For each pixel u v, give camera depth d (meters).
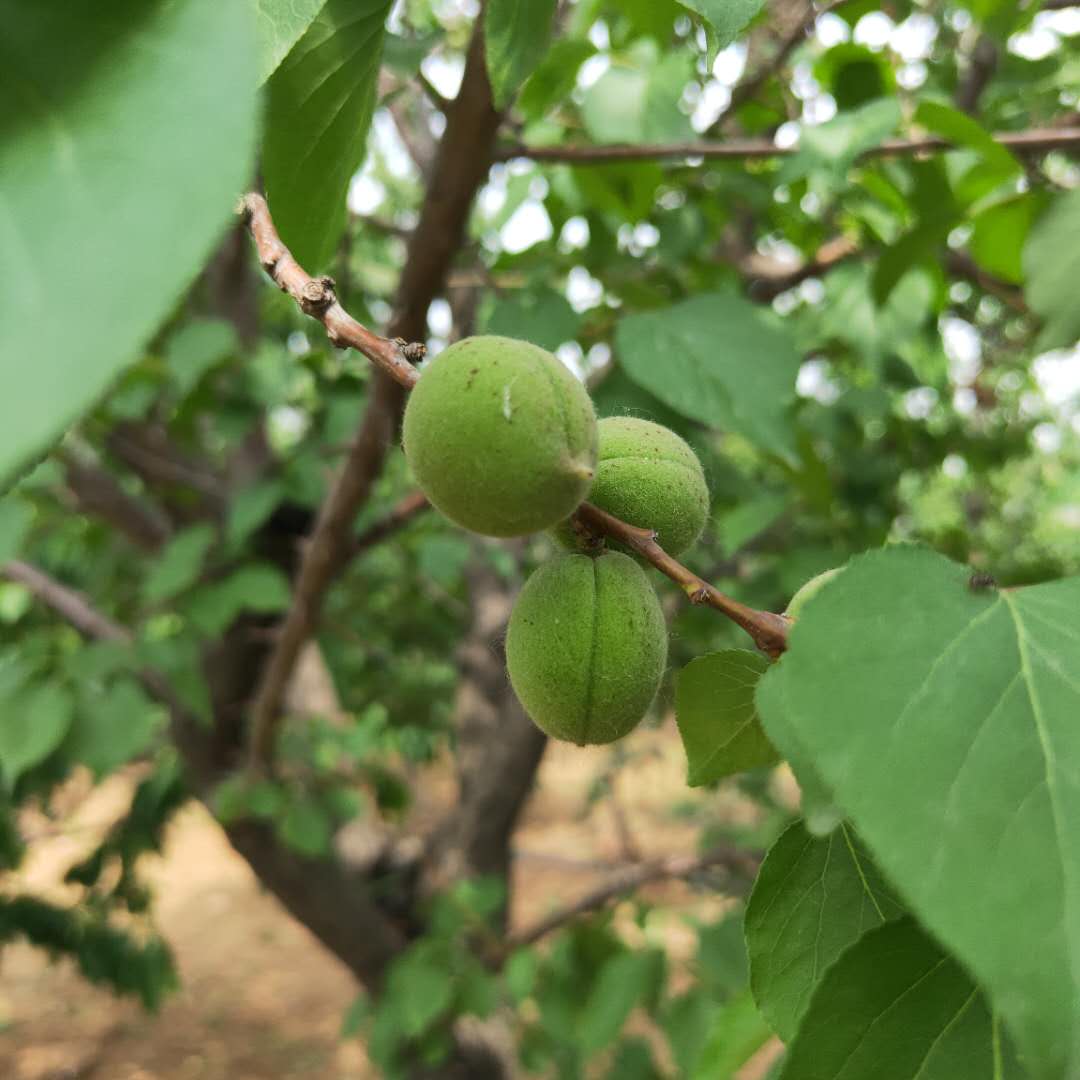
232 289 3.92
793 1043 1.04
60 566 5.88
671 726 7.96
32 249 0.59
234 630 4.18
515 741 4.88
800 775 1.04
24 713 3.34
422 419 1.22
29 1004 9.80
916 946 1.05
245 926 11.53
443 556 4.59
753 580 3.84
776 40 3.43
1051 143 2.58
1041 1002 0.81
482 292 4.09
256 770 3.92
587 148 2.32
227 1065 8.85
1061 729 0.95
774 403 2.38
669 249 3.44
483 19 1.76
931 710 0.97
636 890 4.60
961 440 5.37
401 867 5.17
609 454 1.54
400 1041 4.45
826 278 3.63
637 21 2.62
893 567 1.08
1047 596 1.07
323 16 1.39
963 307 4.95
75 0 0.67
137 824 4.87
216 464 4.66
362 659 5.67
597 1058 4.63
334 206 1.61
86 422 3.48
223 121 0.62
